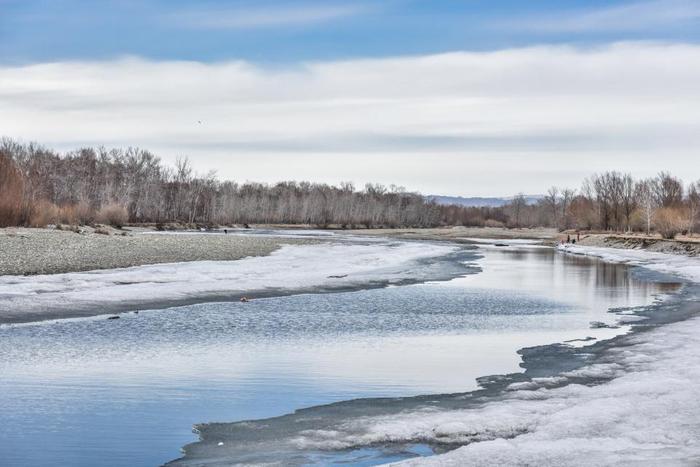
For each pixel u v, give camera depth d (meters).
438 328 23.89
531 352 19.69
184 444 12.02
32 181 113.50
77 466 11.04
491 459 10.63
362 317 26.25
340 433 12.48
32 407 14.09
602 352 19.44
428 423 12.83
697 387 14.53
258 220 173.88
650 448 11.03
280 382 16.20
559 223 170.75
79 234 64.88
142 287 33.19
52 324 23.86
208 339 21.44
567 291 36.38
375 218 192.50
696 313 27.30
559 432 11.95
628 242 81.75
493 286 38.69
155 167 154.62
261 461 11.15
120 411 13.88
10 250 46.22
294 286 36.25
